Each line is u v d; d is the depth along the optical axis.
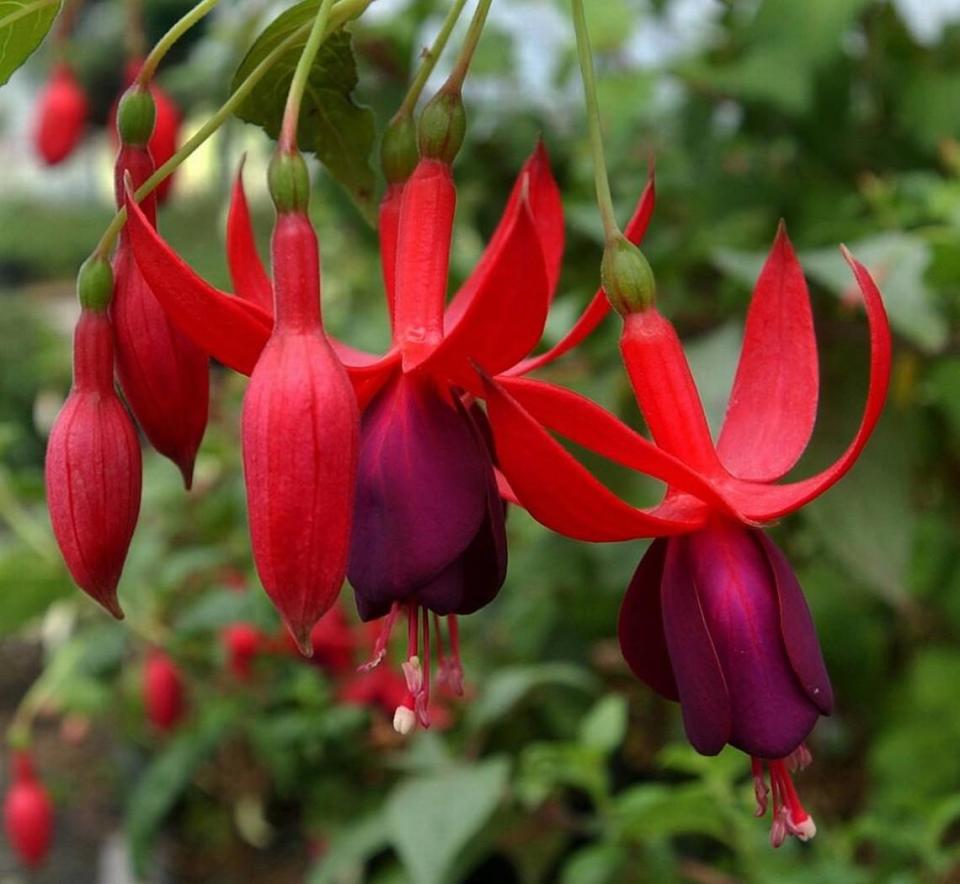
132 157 0.27
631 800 0.48
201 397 0.27
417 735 0.60
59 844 0.96
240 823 0.80
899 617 0.63
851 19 0.54
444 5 0.66
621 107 0.61
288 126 0.24
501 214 0.69
